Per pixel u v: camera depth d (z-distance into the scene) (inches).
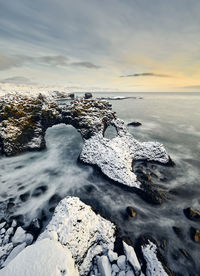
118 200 333.1
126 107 2091.5
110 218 285.9
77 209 238.8
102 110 649.6
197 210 313.3
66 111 597.6
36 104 570.9
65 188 374.3
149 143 525.7
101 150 458.9
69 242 187.8
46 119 584.1
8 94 550.6
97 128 571.2
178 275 198.8
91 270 188.2
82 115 586.2
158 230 262.4
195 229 259.1
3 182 392.2
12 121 508.4
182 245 237.5
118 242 225.6
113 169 395.2
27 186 379.2
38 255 165.6
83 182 396.8
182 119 1277.1
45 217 281.9
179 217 291.6
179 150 648.4
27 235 235.3
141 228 265.6
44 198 336.8
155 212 302.7
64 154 564.4
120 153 435.8
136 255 215.5
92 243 209.5
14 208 301.9
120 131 612.4
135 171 435.8
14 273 151.8
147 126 1058.7
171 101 3002.0
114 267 190.1
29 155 530.3
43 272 151.2
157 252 217.5
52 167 469.7
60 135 823.1
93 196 346.3
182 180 416.5
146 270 191.0
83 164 465.1
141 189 343.9
